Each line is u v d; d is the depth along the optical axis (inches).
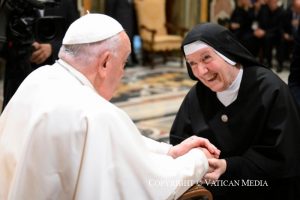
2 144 68.8
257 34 374.6
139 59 410.0
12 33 105.2
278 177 81.8
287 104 84.2
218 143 87.0
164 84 316.2
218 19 434.3
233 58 83.4
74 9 131.4
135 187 62.8
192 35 82.0
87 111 62.8
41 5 104.6
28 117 67.0
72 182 61.9
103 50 66.3
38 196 62.1
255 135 84.5
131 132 64.5
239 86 85.4
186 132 91.7
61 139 61.8
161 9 397.1
